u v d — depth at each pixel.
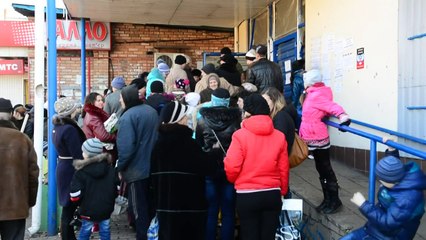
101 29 12.64
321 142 4.41
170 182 3.94
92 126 5.31
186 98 5.14
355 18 6.36
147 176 4.73
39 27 5.90
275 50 9.88
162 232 3.92
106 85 12.90
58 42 12.62
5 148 4.04
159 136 4.09
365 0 6.11
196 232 3.96
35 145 5.92
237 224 4.83
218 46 13.34
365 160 6.10
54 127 5.08
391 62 5.61
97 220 4.47
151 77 6.20
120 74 12.98
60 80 12.96
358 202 3.15
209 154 4.07
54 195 5.80
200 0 9.76
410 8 5.31
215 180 4.30
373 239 3.11
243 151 3.70
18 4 12.32
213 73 5.59
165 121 4.05
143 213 4.73
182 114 4.06
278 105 4.38
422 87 5.12
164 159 3.99
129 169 4.73
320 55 7.36
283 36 9.41
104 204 4.49
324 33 7.22
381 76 5.79
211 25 12.70
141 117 4.71
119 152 4.64
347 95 6.57
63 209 4.96
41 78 5.95
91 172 4.45
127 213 5.97
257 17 11.10
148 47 13.02
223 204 4.35
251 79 5.84
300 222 4.15
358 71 6.29
